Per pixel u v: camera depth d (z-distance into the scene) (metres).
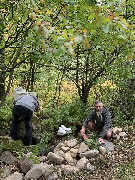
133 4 6.62
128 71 7.83
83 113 8.59
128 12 6.80
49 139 7.55
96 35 3.45
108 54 6.57
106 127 7.26
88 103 9.56
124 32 2.65
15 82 9.91
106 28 2.32
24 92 6.82
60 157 6.29
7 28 3.67
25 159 6.11
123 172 5.90
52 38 2.66
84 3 3.16
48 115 8.70
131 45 2.90
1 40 3.69
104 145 6.94
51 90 10.55
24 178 5.73
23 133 6.77
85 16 3.19
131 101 8.66
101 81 8.94
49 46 2.58
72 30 2.58
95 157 6.48
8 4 3.49
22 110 6.52
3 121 7.70
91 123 7.72
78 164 6.15
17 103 6.58
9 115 7.83
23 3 3.35
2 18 3.65
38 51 3.34
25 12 3.25
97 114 7.46
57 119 8.23
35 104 6.78
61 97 10.87
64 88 12.08
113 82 9.00
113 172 5.95
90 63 8.08
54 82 9.89
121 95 8.77
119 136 7.53
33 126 7.94
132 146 7.02
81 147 6.72
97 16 2.32
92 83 8.98
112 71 8.02
